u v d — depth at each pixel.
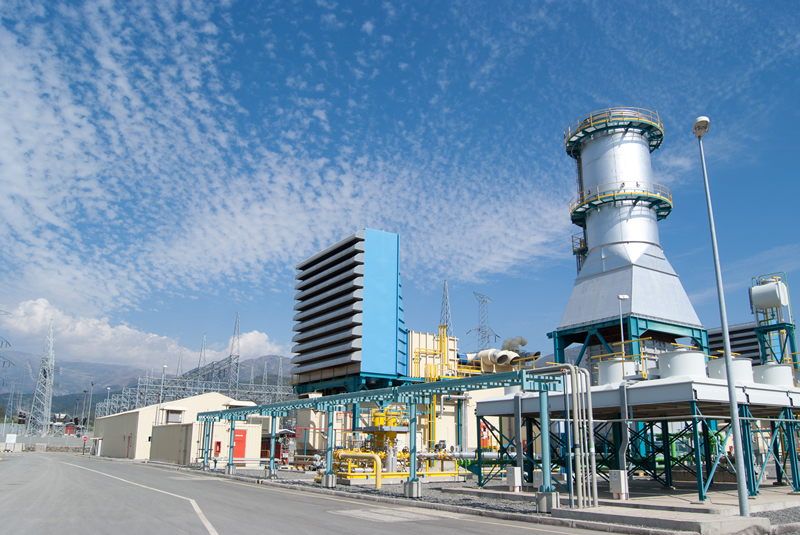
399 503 24.41
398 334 60.44
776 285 40.09
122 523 16.98
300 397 68.25
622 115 52.81
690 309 49.25
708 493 26.05
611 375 31.56
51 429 168.88
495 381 22.05
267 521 17.75
